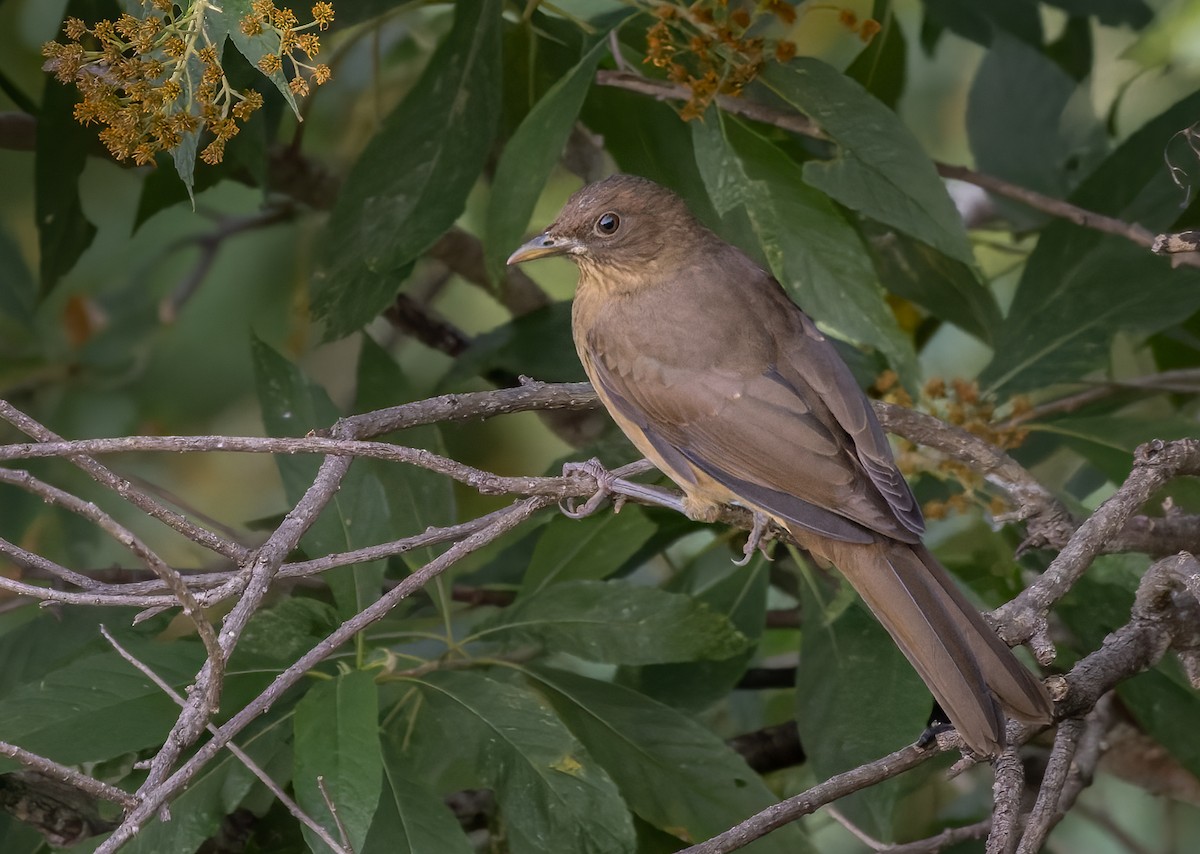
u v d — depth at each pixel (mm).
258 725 8742
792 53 10039
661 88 10484
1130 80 13453
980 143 13773
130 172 14125
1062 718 7609
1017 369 11195
